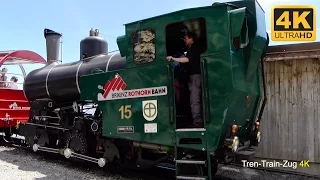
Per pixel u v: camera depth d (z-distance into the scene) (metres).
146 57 6.01
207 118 5.33
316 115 7.73
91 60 8.19
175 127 5.62
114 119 6.46
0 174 6.97
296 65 8.04
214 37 5.32
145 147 6.34
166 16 5.77
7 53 10.81
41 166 7.84
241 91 5.50
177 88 6.12
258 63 6.09
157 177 6.82
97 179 6.67
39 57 11.76
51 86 8.70
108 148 7.04
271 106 8.34
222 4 5.28
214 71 5.30
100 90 6.77
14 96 11.14
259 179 7.11
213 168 6.70
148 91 5.96
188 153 5.79
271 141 8.30
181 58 5.69
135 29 6.18
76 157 7.59
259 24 5.81
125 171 7.33
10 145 10.92
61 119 8.34
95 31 8.88
